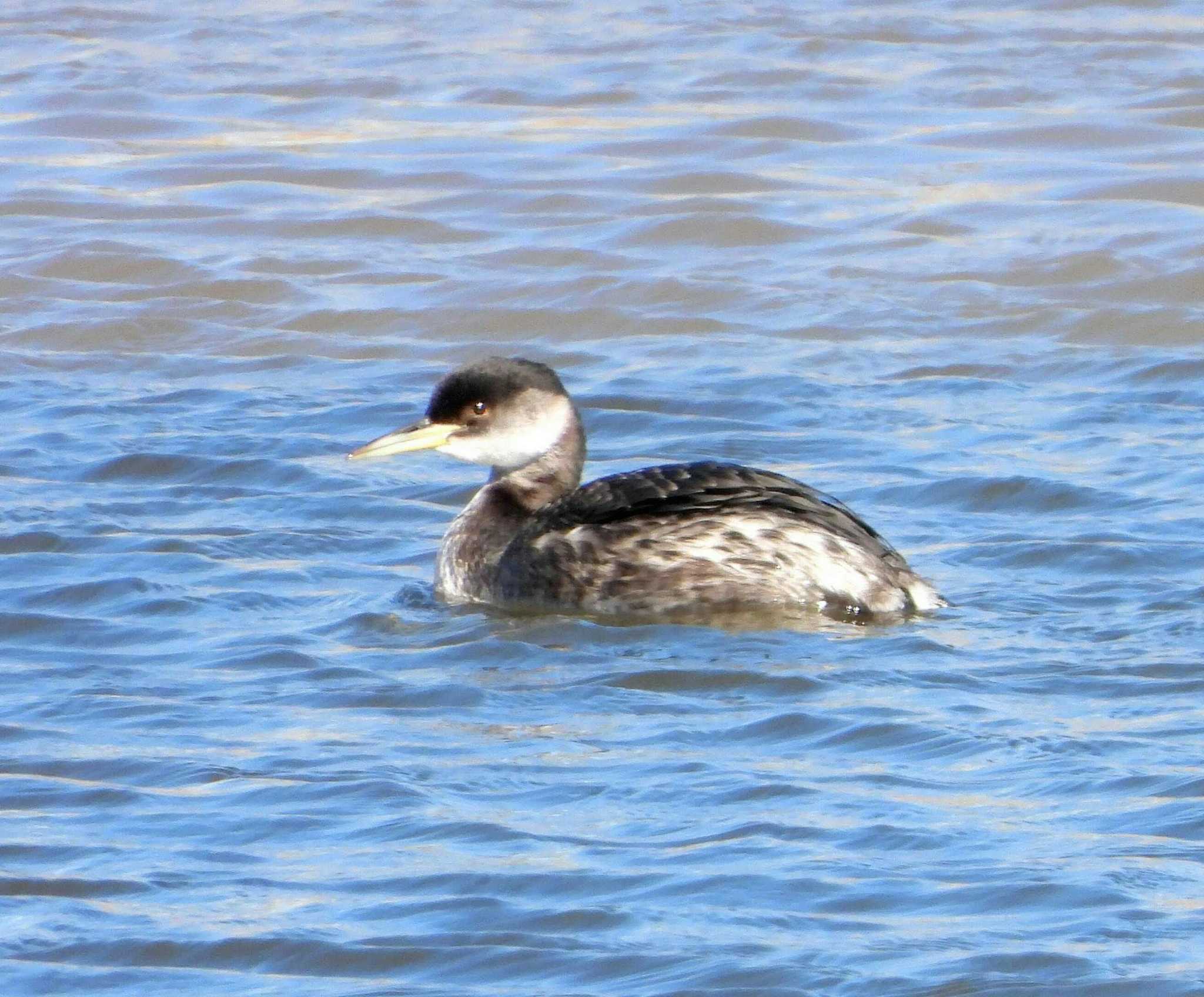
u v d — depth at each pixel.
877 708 11.77
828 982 8.28
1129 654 12.70
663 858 9.57
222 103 31.28
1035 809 10.11
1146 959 8.38
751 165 27.36
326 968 8.59
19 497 16.66
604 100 30.95
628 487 14.45
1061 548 14.92
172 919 9.04
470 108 30.73
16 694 12.35
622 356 21.05
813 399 19.39
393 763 10.97
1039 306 21.94
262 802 10.45
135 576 14.72
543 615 14.02
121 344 21.56
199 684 12.55
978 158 27.50
